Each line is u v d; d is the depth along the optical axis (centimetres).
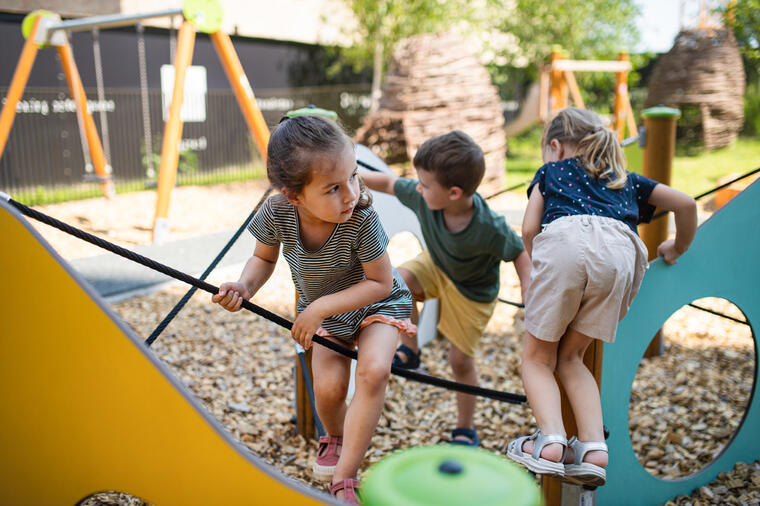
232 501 152
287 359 438
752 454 294
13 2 987
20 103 995
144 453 157
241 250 676
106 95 1093
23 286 158
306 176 191
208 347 454
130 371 155
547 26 1487
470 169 275
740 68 1338
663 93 1388
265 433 340
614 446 249
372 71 1559
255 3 1284
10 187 993
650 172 416
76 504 165
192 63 1208
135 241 721
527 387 218
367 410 207
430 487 86
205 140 1230
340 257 214
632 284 225
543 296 217
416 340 345
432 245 314
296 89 1391
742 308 275
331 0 1406
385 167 394
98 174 848
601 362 232
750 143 1416
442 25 1371
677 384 391
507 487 86
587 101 1566
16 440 165
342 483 200
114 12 1095
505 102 1667
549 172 240
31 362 161
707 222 262
